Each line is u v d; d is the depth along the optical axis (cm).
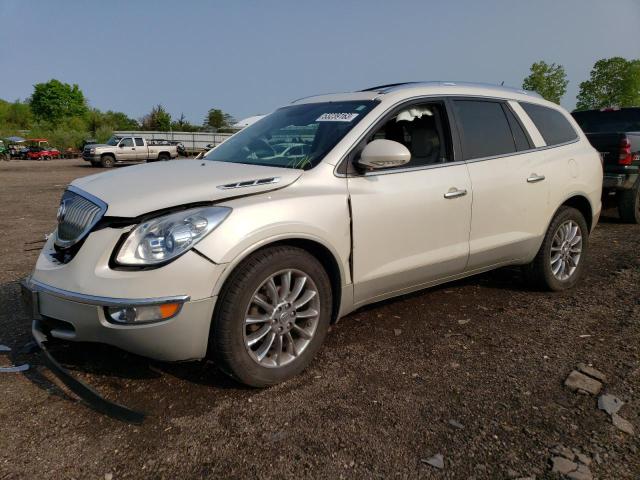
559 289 439
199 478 210
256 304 268
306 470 214
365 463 218
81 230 263
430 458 221
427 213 335
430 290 443
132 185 278
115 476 212
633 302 412
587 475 210
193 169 313
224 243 250
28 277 289
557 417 251
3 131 6675
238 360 260
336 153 308
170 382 284
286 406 261
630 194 745
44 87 8775
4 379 289
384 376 292
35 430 242
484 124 384
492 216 375
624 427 242
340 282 303
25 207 1023
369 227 309
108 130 5288
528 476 210
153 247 243
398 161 292
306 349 289
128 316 239
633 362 308
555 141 435
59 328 263
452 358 315
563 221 430
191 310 245
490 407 260
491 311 395
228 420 249
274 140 354
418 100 351
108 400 248
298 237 274
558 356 317
